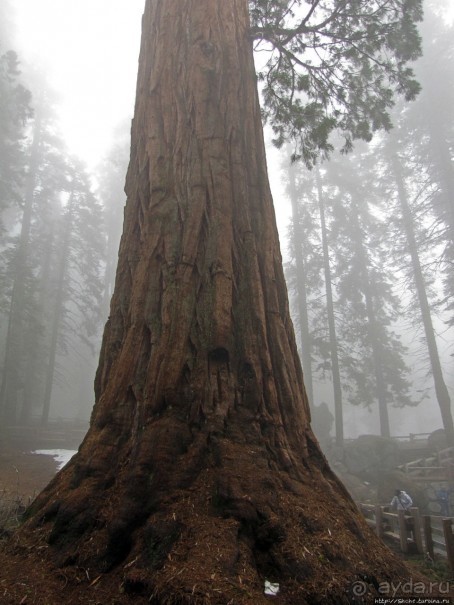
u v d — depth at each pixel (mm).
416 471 17781
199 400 3961
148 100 6035
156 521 3141
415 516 7504
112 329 4867
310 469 4047
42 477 14164
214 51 6164
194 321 4355
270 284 4945
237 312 4586
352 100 9461
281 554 3012
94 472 3689
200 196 5031
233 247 4887
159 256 4777
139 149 5887
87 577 2926
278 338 4641
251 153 5828
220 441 3727
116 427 3971
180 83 5988
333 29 8469
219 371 4160
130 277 5066
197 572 2689
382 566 3311
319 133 8719
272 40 7906
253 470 3549
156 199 5125
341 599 2785
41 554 3215
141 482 3414
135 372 4199
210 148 5371
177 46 6270
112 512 3328
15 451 20188
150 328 4340
